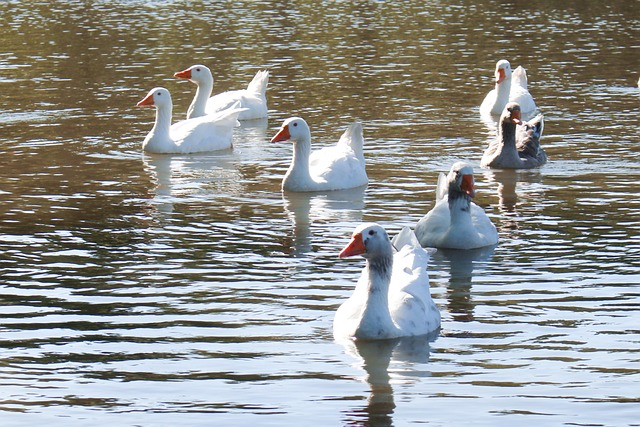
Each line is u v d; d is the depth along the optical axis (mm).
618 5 49219
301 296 15023
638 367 12453
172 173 22844
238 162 24125
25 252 16938
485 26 43812
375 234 13492
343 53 38062
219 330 13711
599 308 14398
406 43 40031
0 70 35000
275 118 28891
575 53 37500
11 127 27141
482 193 21000
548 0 51031
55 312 14297
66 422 11141
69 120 28016
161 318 14102
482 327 13836
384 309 13492
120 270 16094
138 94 31469
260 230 18391
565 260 16562
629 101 29844
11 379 12172
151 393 11836
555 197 20516
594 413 11289
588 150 24469
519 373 12328
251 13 47781
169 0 52250
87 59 36969
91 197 20562
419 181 22016
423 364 12664
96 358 12781
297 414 11312
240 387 11977
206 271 16078
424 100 30422
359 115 28531
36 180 21906
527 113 28578
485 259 16766
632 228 18219
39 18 46219
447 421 11148
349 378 12234
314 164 22375
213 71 34938
